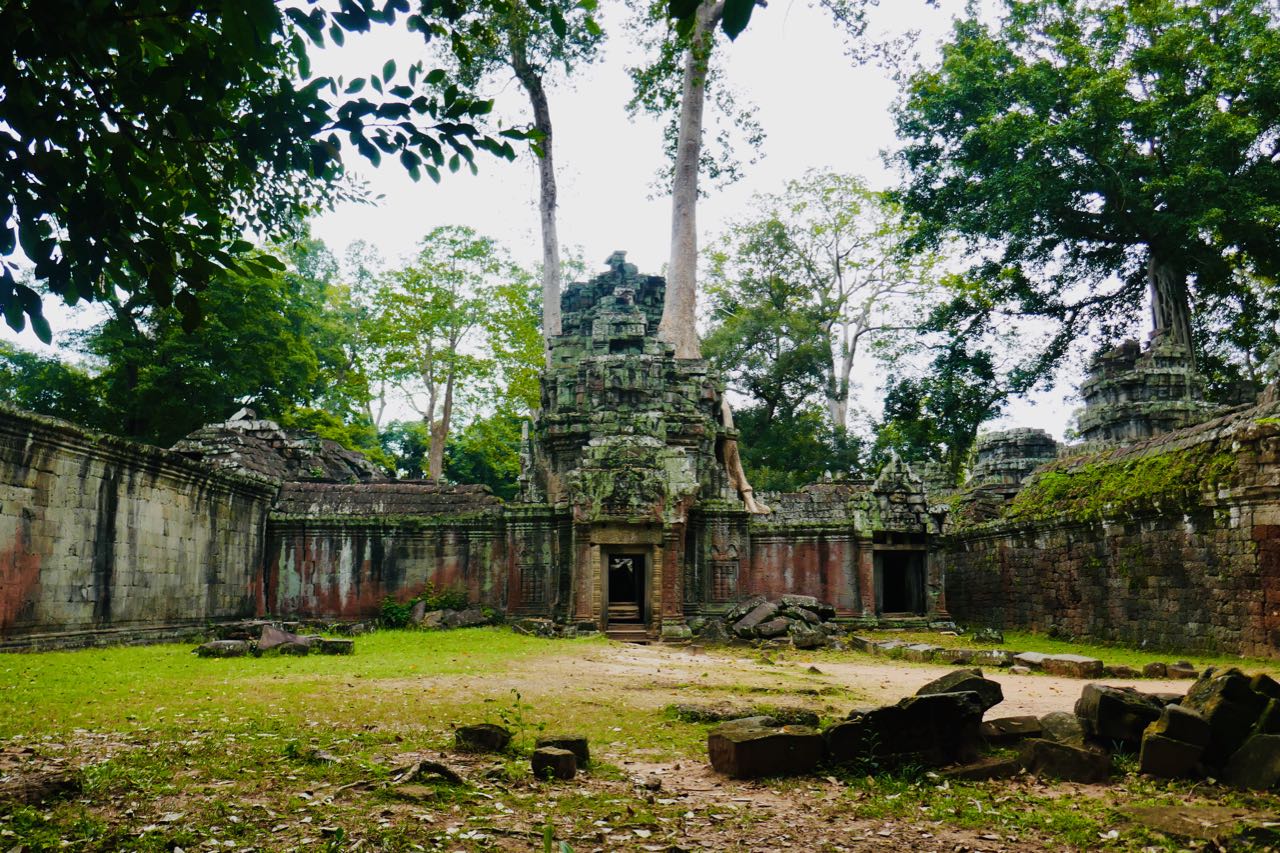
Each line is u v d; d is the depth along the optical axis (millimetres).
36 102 5609
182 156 6461
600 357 30859
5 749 8031
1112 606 23734
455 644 21219
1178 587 21016
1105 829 6086
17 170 5520
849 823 6262
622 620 27859
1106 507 23766
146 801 6328
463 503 29578
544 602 27797
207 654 17250
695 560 28875
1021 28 37344
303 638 18359
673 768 7996
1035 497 29359
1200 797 7016
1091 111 32125
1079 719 8500
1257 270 36250
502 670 15422
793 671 17016
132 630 20188
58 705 10516
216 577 24531
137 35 5578
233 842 5496
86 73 5754
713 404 33219
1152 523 22062
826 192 53844
